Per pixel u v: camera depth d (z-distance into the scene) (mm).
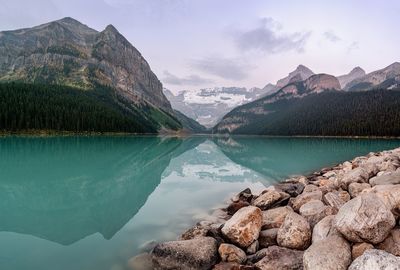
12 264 8359
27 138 81125
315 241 8562
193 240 9180
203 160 41094
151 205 15602
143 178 24328
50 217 13039
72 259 8828
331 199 12062
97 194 17906
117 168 29391
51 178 22906
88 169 28172
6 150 46000
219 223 12266
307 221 9586
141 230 11609
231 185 22094
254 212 9797
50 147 53625
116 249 9688
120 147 60062
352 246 7523
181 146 75438
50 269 8156
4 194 17250
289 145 83688
